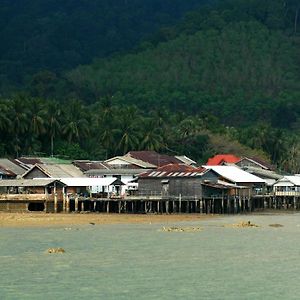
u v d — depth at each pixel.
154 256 190.38
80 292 144.88
